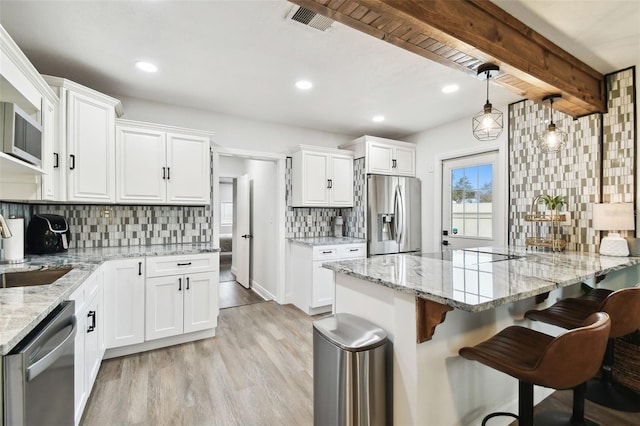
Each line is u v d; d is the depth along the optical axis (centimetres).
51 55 226
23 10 176
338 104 331
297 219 418
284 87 287
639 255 227
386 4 139
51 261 214
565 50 218
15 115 156
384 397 141
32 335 107
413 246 419
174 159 296
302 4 141
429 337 135
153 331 262
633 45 213
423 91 296
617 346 215
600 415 186
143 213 314
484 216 357
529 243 282
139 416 182
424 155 428
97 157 246
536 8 177
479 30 171
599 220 240
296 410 188
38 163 189
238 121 373
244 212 507
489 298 118
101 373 228
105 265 238
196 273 281
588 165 265
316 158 396
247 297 438
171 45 215
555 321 171
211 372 231
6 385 92
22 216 248
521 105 318
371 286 163
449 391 149
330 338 141
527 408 136
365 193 400
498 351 133
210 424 176
